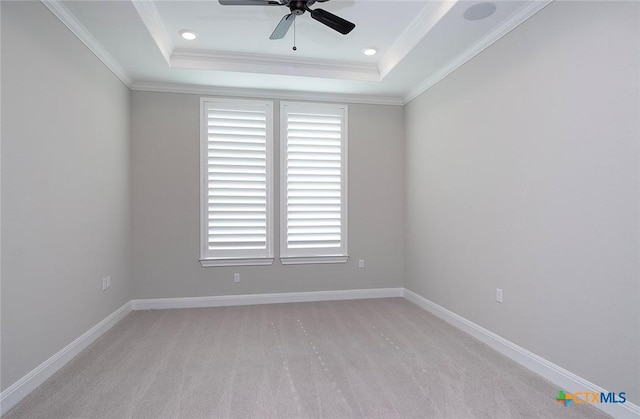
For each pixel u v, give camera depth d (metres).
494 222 2.75
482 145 2.89
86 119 2.77
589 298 1.97
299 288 4.18
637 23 1.71
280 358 2.59
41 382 2.19
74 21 2.50
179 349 2.75
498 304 2.71
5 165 1.88
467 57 3.04
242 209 4.02
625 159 1.77
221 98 3.96
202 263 3.94
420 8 2.66
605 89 1.86
